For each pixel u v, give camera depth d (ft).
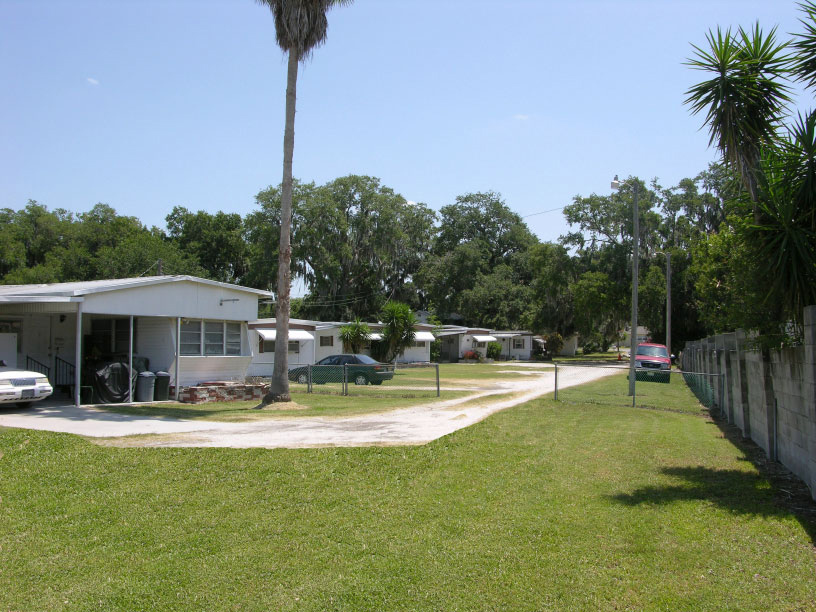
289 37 54.19
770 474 27.07
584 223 183.83
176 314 58.70
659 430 41.06
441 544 18.72
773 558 16.87
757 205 26.11
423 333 157.79
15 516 21.74
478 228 249.75
